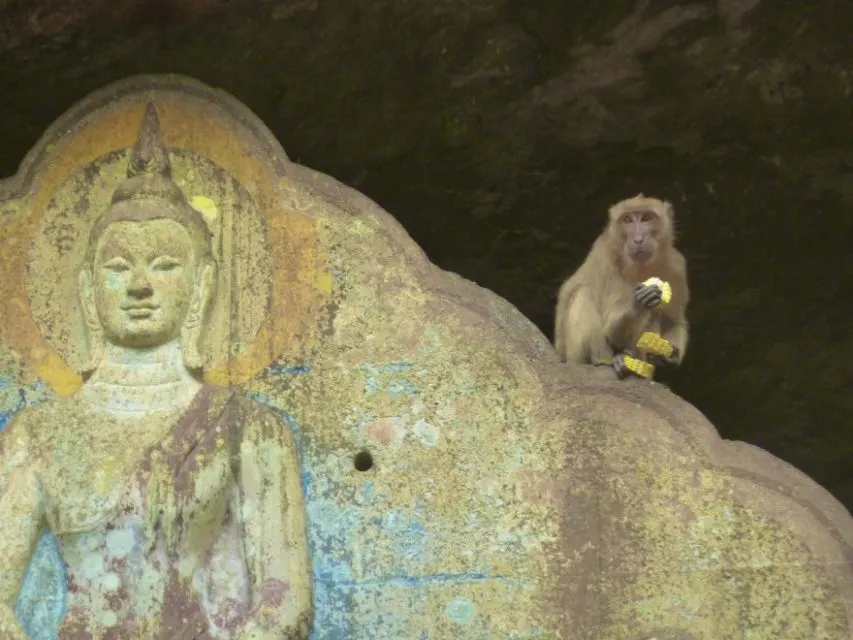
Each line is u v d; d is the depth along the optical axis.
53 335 10.85
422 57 12.11
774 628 10.15
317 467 10.66
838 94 12.19
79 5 11.38
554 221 13.65
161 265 10.64
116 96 11.23
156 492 10.15
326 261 11.07
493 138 12.84
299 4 11.58
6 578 10.05
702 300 14.16
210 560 10.23
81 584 10.05
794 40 11.88
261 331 10.94
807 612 10.16
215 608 10.10
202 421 10.40
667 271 11.91
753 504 10.41
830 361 14.38
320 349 10.91
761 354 14.51
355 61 12.11
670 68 12.16
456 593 10.40
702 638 10.16
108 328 10.55
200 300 10.77
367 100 12.48
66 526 10.13
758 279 13.91
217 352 10.87
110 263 10.60
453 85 12.37
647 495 10.50
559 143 12.89
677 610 10.23
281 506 10.34
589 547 10.43
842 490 15.32
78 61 11.91
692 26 11.83
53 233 11.01
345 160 13.05
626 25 11.83
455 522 10.55
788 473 10.48
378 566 10.46
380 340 10.95
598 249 12.07
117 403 10.49
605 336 11.72
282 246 11.08
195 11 11.56
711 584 10.27
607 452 10.62
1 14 11.45
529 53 12.10
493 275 14.23
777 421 14.93
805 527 10.33
